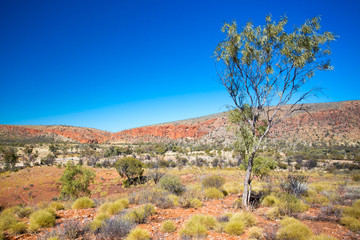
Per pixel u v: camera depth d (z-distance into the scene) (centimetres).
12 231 695
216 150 10231
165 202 1097
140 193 1291
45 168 5294
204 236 671
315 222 812
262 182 1791
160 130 19812
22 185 3703
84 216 888
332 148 8144
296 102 966
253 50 980
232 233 701
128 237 629
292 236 629
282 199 1032
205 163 6322
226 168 4625
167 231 722
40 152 11062
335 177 2523
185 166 5925
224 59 1023
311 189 1445
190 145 13550
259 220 859
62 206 1113
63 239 622
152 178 3044
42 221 746
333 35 882
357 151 7106
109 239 643
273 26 946
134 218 813
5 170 5638
